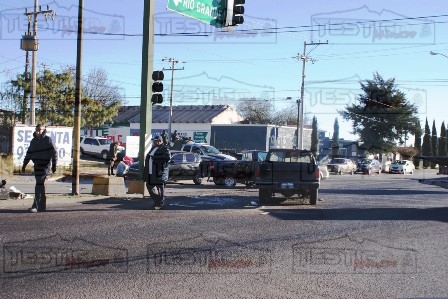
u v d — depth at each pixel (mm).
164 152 13922
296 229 11102
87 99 44438
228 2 16828
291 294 6379
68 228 10352
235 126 58062
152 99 16797
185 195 18328
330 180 34500
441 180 16844
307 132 58625
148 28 16812
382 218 13352
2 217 11555
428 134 70188
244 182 22609
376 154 55281
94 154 41281
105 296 6125
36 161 12531
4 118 35188
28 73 39031
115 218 11883
